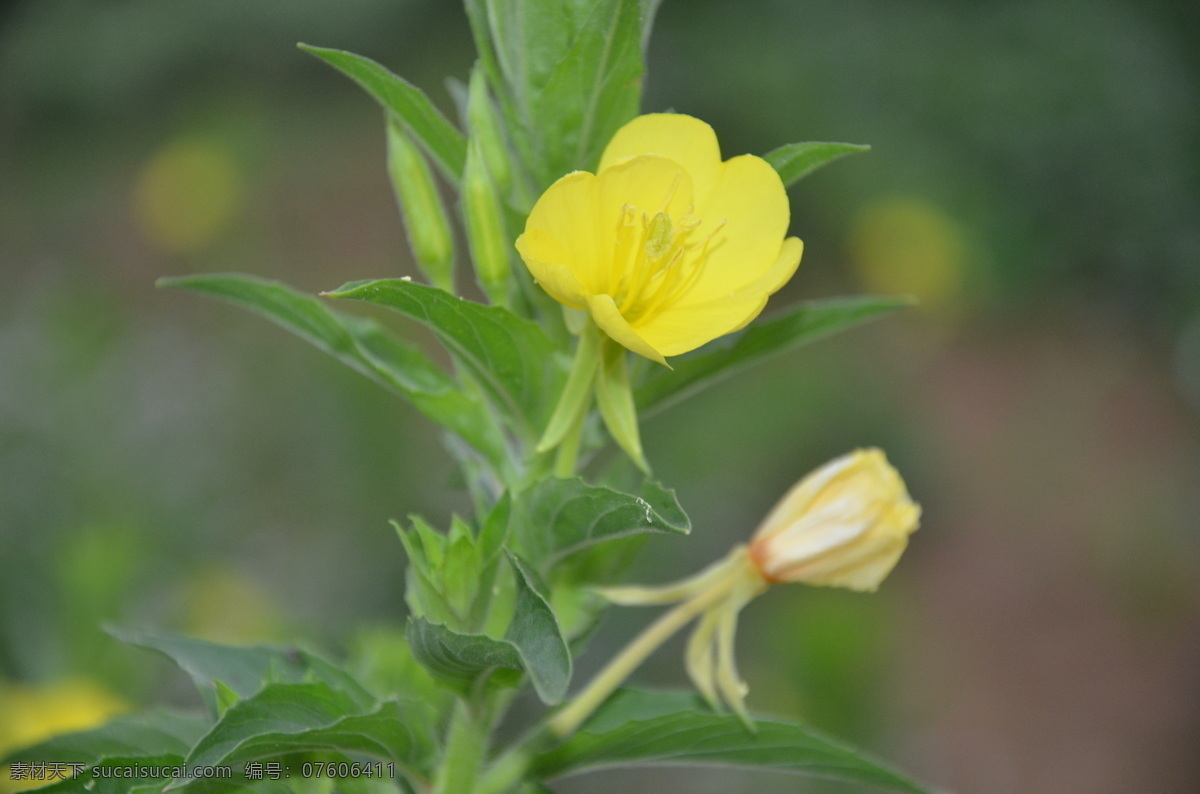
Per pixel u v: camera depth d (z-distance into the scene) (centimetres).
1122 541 1150
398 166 264
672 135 241
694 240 241
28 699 454
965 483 1223
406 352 273
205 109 1523
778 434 1020
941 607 1096
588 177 222
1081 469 1248
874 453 281
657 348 230
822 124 1386
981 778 931
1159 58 1470
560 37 246
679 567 826
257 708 220
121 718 275
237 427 842
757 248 240
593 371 237
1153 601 1105
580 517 223
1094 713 1002
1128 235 1433
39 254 1388
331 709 227
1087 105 1420
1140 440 1298
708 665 278
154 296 1281
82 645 486
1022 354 1403
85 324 783
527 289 258
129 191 1490
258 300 257
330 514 811
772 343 274
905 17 1460
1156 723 991
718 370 271
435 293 218
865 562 277
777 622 706
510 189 255
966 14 1472
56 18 1566
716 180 241
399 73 1530
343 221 1427
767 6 1449
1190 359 1381
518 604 204
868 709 552
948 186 1388
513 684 231
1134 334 1439
